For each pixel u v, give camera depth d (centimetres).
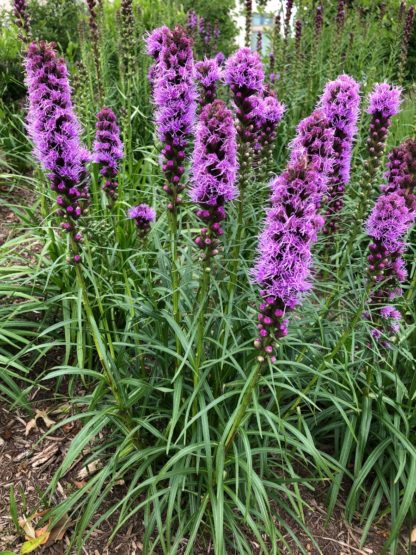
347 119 44
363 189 43
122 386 43
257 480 38
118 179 63
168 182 38
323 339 44
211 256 34
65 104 34
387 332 44
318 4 131
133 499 42
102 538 42
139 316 43
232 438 39
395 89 43
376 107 43
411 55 139
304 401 50
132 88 94
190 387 43
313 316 43
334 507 46
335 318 50
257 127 46
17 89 102
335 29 107
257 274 31
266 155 52
